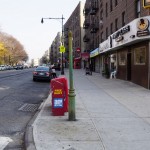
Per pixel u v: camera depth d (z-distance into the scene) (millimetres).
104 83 25641
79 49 76375
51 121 9453
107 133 7949
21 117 10758
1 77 37406
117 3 31406
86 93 17688
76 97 15688
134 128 8516
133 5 24234
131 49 25562
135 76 24094
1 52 114750
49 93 18875
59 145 6910
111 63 36594
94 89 20234
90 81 28359
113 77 33312
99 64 50375
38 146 6836
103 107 12297
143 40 20859
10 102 14320
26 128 8766
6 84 25250
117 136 7648
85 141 7219
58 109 10430
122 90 19453
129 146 6801
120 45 26141
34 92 19516
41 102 14812
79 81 28391
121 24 29156
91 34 58594
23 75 44188
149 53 20016
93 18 55000
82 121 9445
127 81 27219
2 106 13078
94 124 9016
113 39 29578
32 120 9883
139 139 7367
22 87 22938
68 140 7305
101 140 7297
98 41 48781
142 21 19438
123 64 29375
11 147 7023
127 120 9625
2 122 9828
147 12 20391
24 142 7352
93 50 54219
